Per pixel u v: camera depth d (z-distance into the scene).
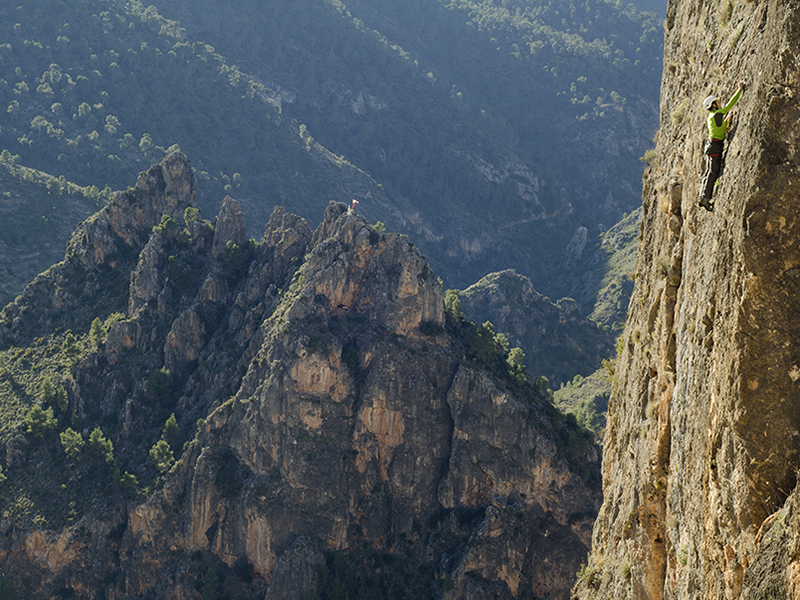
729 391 18.22
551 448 135.25
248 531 134.75
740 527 17.55
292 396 136.50
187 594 133.88
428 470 139.75
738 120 19.41
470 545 130.38
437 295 144.38
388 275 145.00
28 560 140.75
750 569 16.61
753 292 17.03
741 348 17.38
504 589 128.75
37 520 142.00
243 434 138.88
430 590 130.88
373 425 139.38
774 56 17.20
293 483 135.38
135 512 139.50
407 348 141.50
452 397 139.50
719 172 20.34
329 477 136.50
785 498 16.45
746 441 17.22
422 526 138.75
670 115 33.84
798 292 16.59
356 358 141.25
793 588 14.63
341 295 145.62
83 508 142.12
